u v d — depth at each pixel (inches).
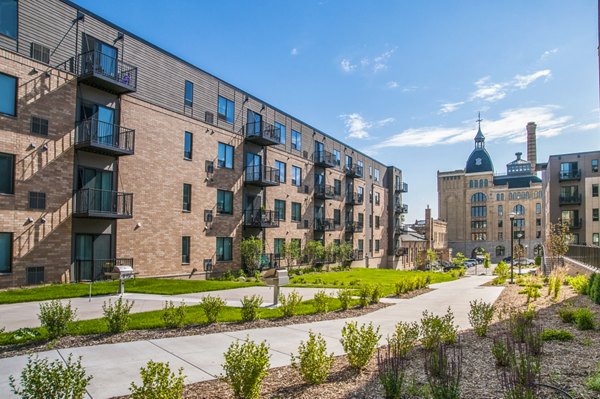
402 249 2645.2
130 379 266.7
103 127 864.9
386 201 2541.8
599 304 562.9
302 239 1630.2
